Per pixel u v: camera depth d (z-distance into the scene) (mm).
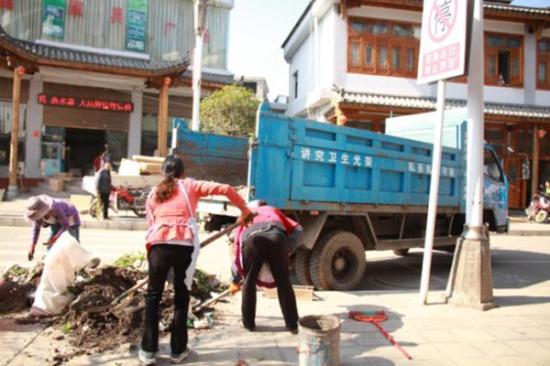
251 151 5238
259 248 4137
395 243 7145
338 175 6102
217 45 21203
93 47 18906
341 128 6109
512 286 7289
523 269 8883
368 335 4215
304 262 6316
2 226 11453
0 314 4441
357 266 6391
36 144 17891
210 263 7859
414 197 7281
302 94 20734
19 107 16531
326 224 6430
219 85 18844
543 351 3930
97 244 9477
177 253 3469
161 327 4102
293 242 4441
